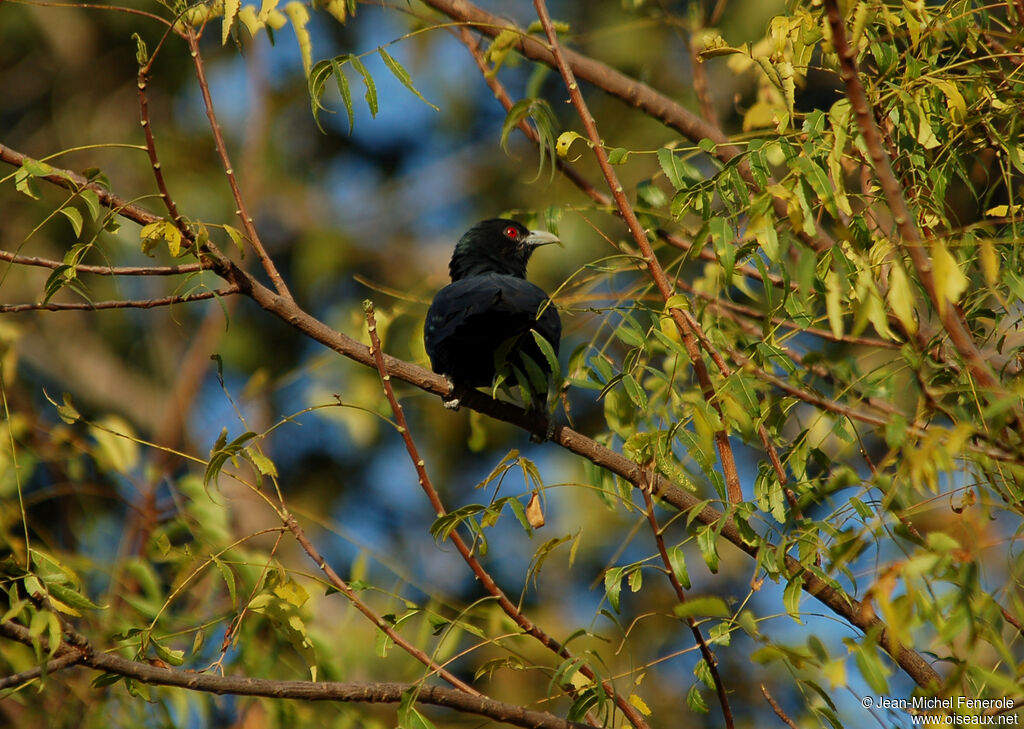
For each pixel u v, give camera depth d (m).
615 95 11.55
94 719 9.57
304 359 19.81
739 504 7.80
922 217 8.12
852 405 7.55
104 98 20.77
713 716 15.24
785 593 7.48
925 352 7.04
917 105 7.84
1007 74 8.14
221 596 10.70
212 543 10.05
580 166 18.17
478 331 9.55
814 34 8.32
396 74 8.00
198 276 8.69
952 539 5.89
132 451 10.91
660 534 7.77
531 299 10.15
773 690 15.21
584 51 18.81
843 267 6.73
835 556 6.40
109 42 21.02
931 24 8.03
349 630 10.37
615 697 7.85
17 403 17.72
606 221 17.84
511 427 18.89
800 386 8.11
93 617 9.63
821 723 7.77
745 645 15.58
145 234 8.38
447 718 12.30
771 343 8.33
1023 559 6.60
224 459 8.09
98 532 11.60
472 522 7.91
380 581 16.05
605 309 8.85
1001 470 6.88
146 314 20.50
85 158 20.19
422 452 19.11
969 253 7.55
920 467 5.89
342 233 20.70
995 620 6.54
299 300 20.61
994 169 9.58
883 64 8.05
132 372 20.14
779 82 8.45
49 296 8.18
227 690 7.66
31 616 7.62
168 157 20.02
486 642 7.98
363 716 9.78
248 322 20.02
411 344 11.39
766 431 8.49
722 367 8.22
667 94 18.28
